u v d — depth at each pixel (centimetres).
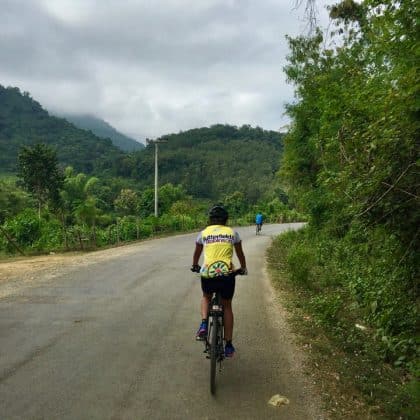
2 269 1155
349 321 736
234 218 4866
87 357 508
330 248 1406
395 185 471
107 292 870
